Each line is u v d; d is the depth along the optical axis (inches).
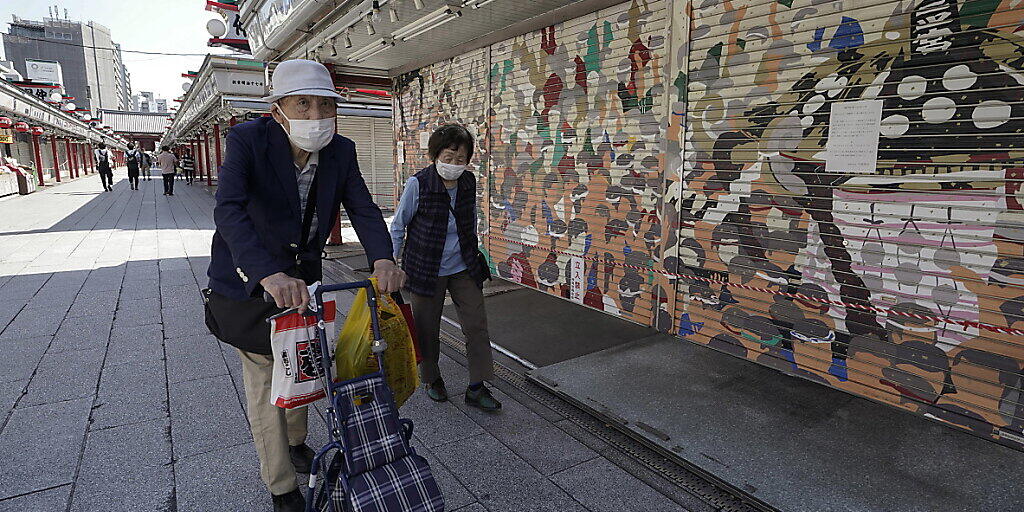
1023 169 90.4
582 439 123.5
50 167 1173.1
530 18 201.8
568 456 116.6
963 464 110.5
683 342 179.5
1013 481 104.6
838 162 114.0
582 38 179.3
